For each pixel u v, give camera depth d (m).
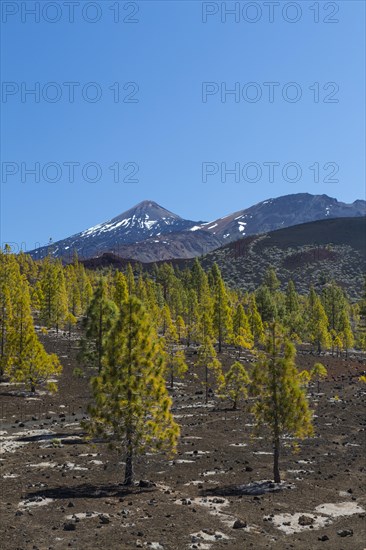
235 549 18.48
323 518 22.92
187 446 40.47
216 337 105.44
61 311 109.19
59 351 91.25
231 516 22.61
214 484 29.16
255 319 115.75
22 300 68.50
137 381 27.69
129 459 28.30
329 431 48.22
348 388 80.69
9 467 32.16
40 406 59.47
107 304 52.38
